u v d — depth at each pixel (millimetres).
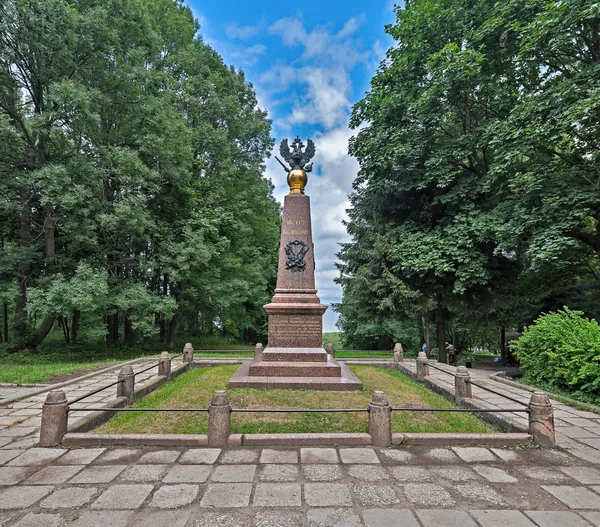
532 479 3975
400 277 16453
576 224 10812
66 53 14281
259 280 22703
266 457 4484
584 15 9922
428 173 14516
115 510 3297
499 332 27281
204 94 21172
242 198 21422
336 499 3486
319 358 8289
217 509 3307
